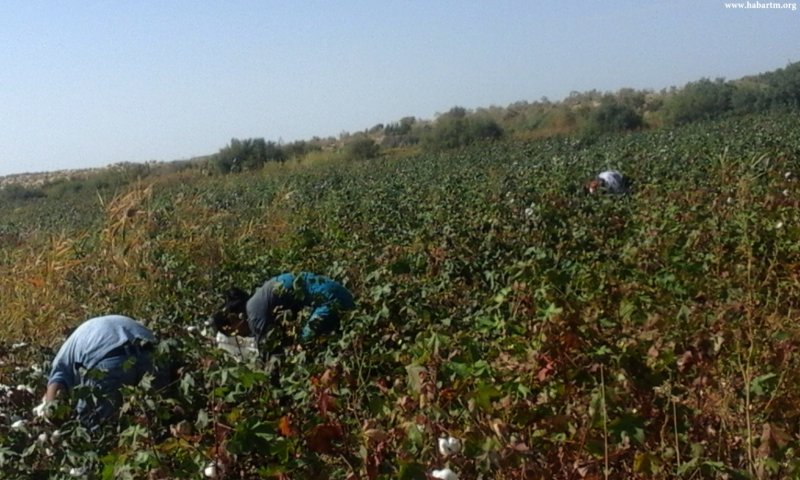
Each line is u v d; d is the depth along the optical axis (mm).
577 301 4703
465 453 3424
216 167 41500
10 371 5832
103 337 5129
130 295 8852
